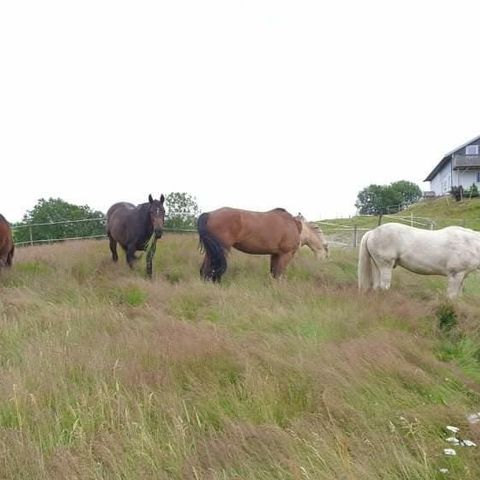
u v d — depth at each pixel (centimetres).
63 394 414
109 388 425
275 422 381
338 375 449
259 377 443
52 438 354
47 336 561
